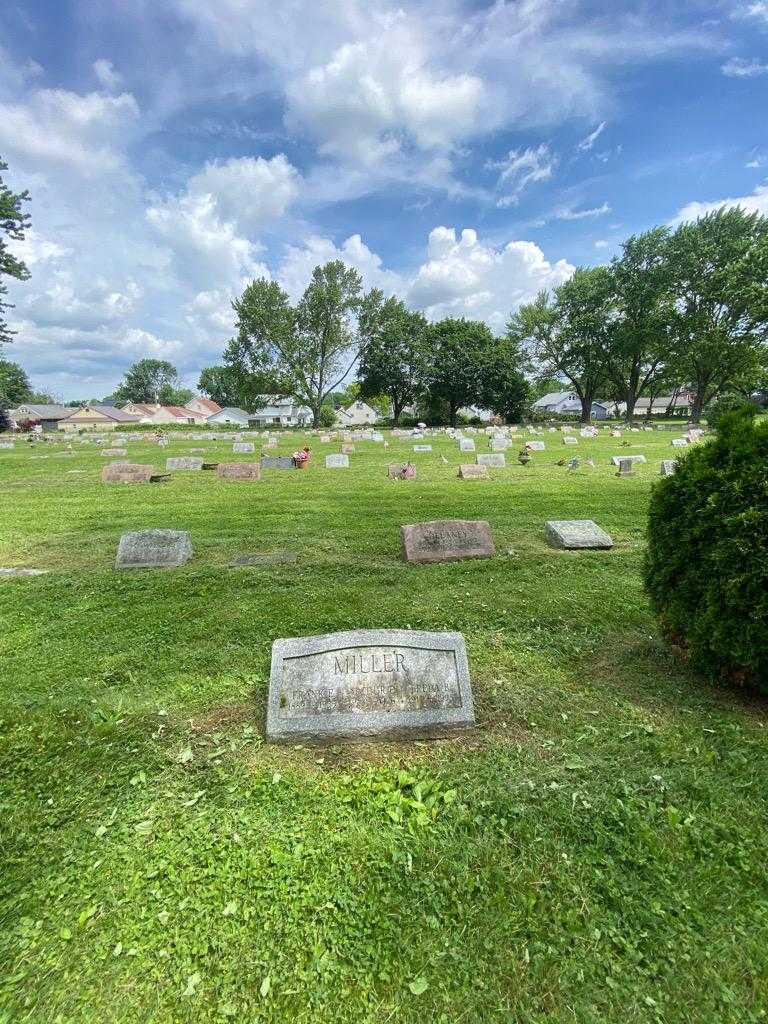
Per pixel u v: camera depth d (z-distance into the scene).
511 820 2.61
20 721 3.60
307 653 3.52
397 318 57.81
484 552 7.20
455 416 61.81
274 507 11.05
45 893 2.29
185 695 3.91
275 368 53.28
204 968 1.97
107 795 2.90
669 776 2.88
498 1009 1.80
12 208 29.67
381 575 6.54
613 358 51.00
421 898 2.22
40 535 8.95
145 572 6.83
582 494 11.80
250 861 2.42
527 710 3.58
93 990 1.91
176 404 127.88
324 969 1.95
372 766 3.08
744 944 1.97
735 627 3.35
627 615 5.06
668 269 43.09
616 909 2.14
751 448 3.45
